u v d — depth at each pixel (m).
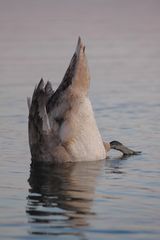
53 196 13.73
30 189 14.28
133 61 33.25
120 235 11.42
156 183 14.58
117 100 24.09
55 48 36.94
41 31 43.94
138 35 42.12
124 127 20.06
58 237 11.33
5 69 31.22
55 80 28.34
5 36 42.31
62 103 16.83
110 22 48.38
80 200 13.41
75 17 51.53
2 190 14.23
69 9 57.50
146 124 20.39
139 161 16.66
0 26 47.00
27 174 15.57
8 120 21.22
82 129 16.78
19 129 20.02
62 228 11.76
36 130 16.86
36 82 28.08
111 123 20.61
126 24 47.47
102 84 27.53
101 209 12.81
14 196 13.77
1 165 16.33
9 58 34.22
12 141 18.59
